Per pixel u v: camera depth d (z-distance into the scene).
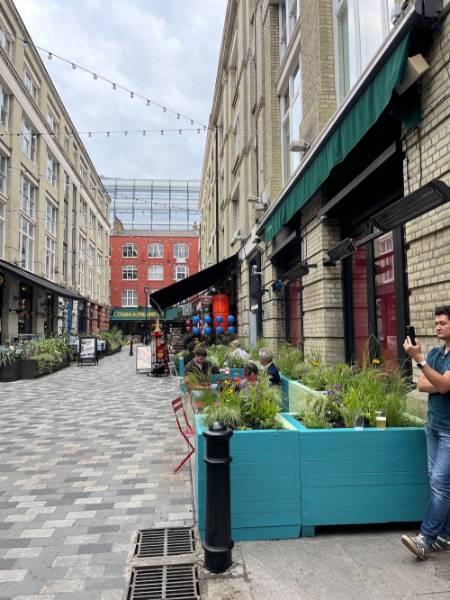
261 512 3.24
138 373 17.78
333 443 3.32
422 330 4.34
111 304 54.84
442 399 2.88
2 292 19.52
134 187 64.62
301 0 8.91
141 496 4.27
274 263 11.49
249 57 15.65
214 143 28.25
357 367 5.35
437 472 2.86
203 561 2.95
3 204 20.22
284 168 11.73
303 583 2.66
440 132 4.09
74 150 35.12
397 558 2.94
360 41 6.61
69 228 31.92
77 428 7.40
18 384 14.09
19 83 21.00
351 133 5.36
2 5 19.38
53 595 2.63
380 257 6.29
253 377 5.65
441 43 4.03
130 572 2.84
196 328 19.80
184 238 56.75
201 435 3.29
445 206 3.97
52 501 4.14
